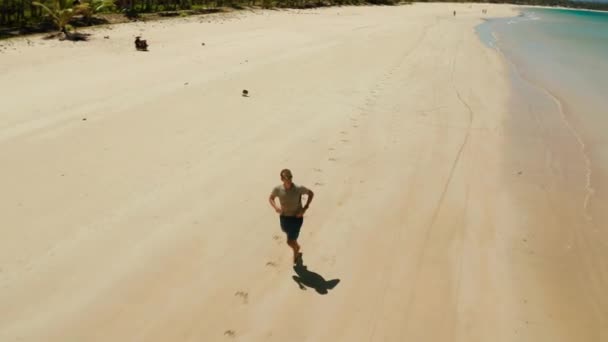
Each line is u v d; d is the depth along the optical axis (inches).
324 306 254.8
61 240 300.2
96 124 492.1
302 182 394.0
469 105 664.4
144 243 301.7
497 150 499.8
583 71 1006.4
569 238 339.9
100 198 353.1
